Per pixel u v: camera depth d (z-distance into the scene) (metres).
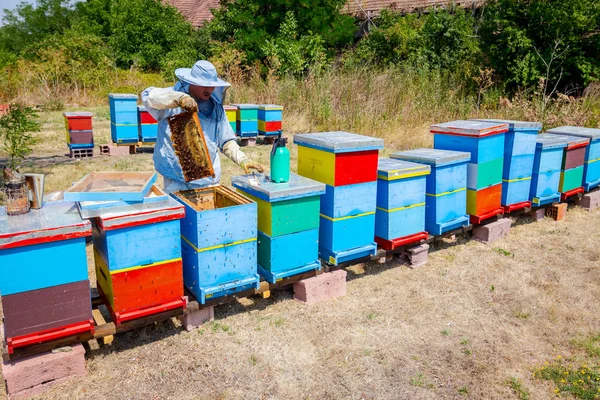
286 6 17.92
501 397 2.70
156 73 22.38
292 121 11.84
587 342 3.22
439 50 13.48
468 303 3.73
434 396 2.70
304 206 3.35
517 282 4.07
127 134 8.88
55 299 2.56
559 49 11.09
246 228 3.11
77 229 2.50
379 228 3.99
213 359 2.96
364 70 12.82
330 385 2.77
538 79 11.20
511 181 4.96
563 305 3.72
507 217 5.29
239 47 18.42
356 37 19.08
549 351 3.14
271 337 3.20
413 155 4.24
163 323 3.35
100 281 3.07
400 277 4.16
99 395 2.62
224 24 20.03
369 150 3.57
